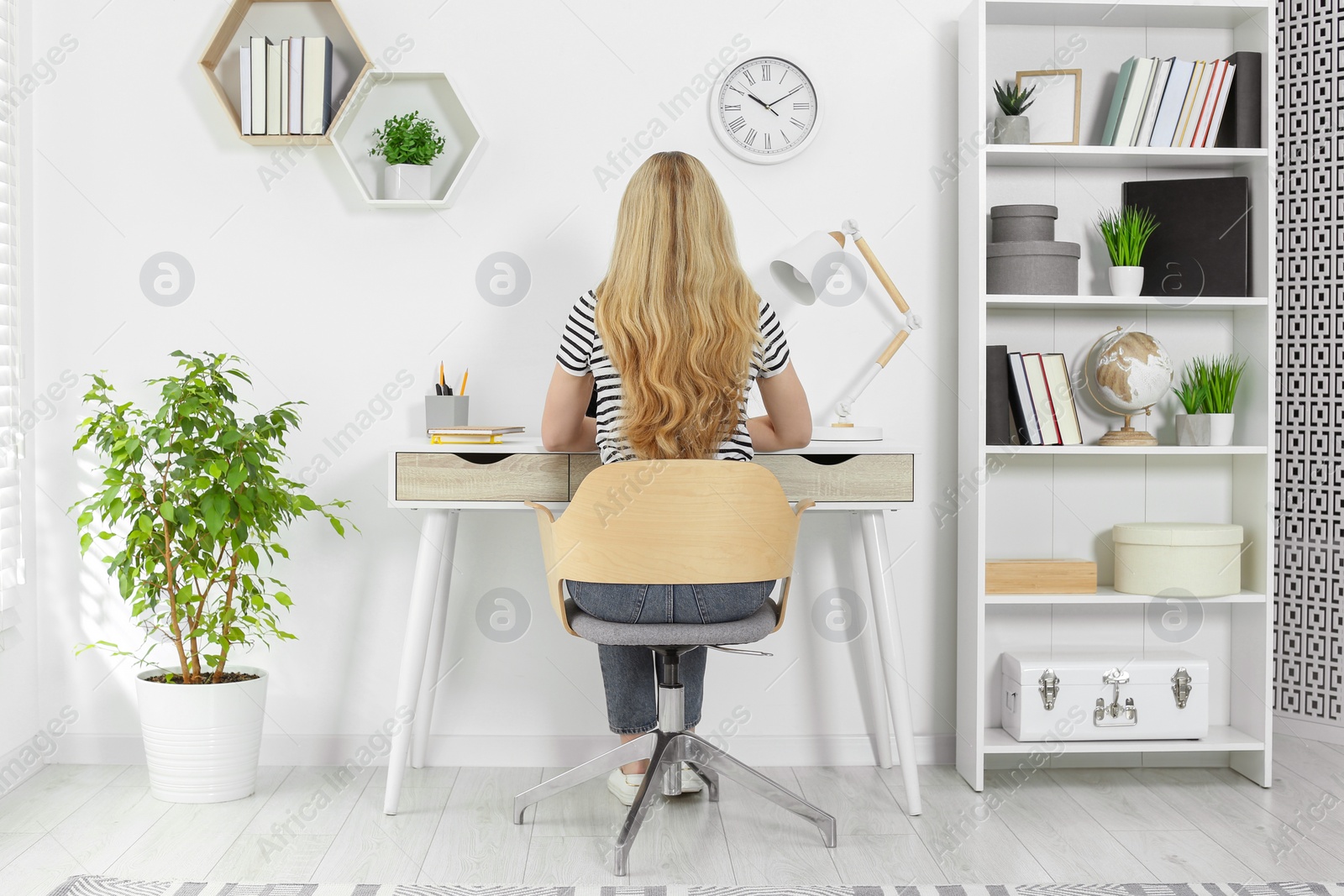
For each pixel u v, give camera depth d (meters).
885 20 2.36
